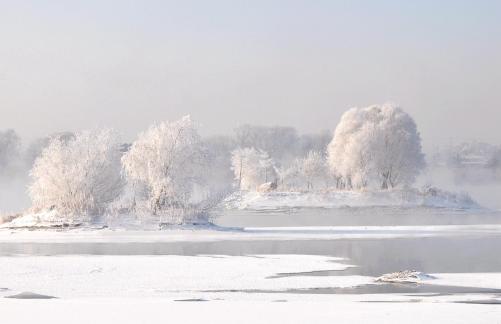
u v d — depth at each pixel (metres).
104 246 62.59
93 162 80.81
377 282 40.19
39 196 80.25
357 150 142.50
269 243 64.56
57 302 31.36
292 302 31.03
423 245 61.38
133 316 27.45
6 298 33.69
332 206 133.50
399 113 147.75
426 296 35.25
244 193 143.50
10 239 70.06
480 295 35.44
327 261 50.03
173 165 82.94
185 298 35.25
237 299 34.91
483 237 69.38
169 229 76.00
